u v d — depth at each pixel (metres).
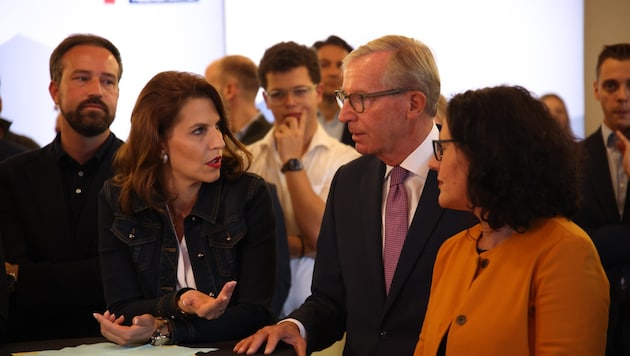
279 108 3.67
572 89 4.37
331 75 4.19
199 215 2.42
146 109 2.38
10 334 2.81
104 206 2.48
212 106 2.41
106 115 2.97
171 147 2.38
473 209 1.82
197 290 2.39
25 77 4.42
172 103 2.36
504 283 1.78
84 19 4.44
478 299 1.80
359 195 2.43
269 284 2.43
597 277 1.72
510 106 1.75
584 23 4.38
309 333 2.27
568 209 1.78
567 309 1.69
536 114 1.75
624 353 3.09
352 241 2.39
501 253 1.82
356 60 2.37
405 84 2.31
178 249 2.43
